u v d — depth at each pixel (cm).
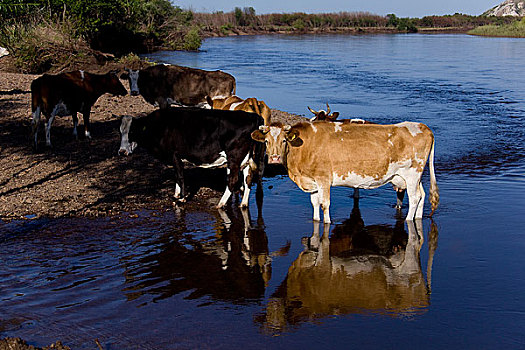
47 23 2992
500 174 1194
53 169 1106
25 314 582
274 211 942
